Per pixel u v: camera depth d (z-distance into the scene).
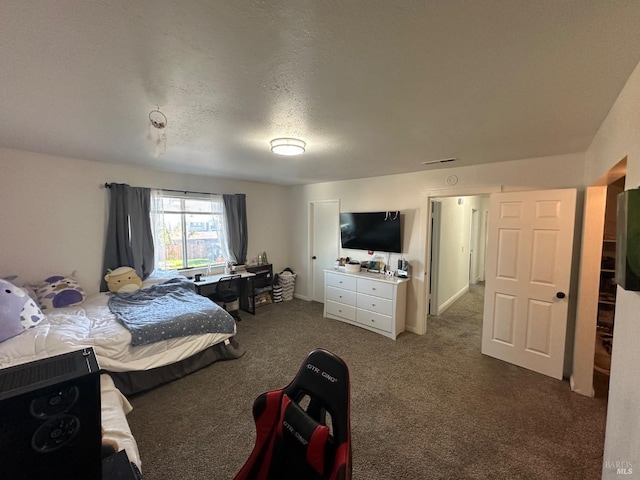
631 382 1.11
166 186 4.09
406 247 4.02
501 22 0.94
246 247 5.07
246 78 1.35
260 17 0.93
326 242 5.20
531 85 1.40
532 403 2.37
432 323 4.33
